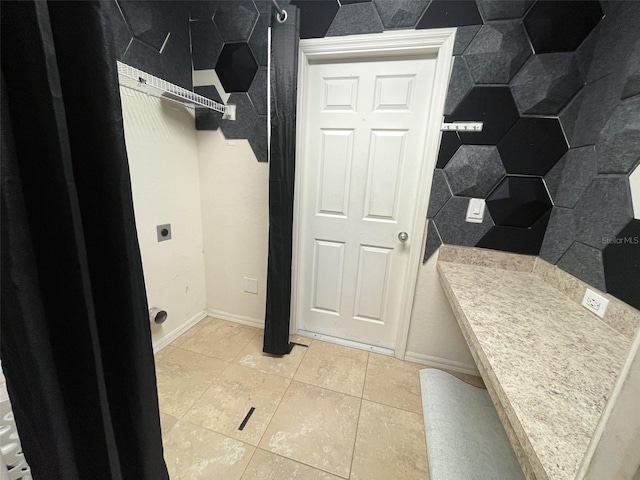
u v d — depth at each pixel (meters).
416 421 1.36
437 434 1.21
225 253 2.08
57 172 0.41
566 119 1.30
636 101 0.94
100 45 0.44
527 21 1.27
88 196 0.48
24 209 0.40
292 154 1.55
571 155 1.29
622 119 0.99
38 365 0.44
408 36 1.42
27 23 0.37
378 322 1.93
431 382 1.56
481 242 1.54
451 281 1.31
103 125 0.46
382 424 1.34
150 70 1.51
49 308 0.45
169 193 1.75
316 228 1.90
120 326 0.54
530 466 0.46
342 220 1.84
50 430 0.47
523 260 1.48
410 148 1.62
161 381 1.56
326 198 1.83
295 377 1.63
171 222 1.80
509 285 1.28
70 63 0.43
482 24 1.32
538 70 1.29
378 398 1.50
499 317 0.94
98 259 0.51
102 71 0.45
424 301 1.72
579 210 1.18
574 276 1.15
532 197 1.41
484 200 1.49
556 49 1.26
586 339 0.82
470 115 1.42
